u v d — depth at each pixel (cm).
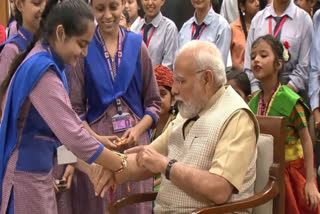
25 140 199
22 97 193
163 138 229
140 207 261
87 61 251
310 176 266
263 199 202
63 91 196
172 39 401
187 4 471
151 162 200
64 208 254
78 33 194
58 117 192
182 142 214
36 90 192
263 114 274
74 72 251
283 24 357
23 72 195
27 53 205
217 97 207
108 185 218
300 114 265
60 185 245
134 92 261
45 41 200
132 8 458
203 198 199
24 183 200
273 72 275
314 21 354
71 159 229
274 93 273
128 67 254
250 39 367
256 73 277
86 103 260
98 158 202
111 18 250
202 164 200
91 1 252
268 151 218
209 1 394
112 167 208
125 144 247
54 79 194
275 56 274
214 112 204
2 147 200
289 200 265
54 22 195
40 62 193
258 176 220
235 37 409
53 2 200
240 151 194
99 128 253
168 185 210
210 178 190
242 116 199
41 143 202
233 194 204
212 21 394
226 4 459
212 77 203
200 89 203
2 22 484
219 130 198
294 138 270
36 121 200
